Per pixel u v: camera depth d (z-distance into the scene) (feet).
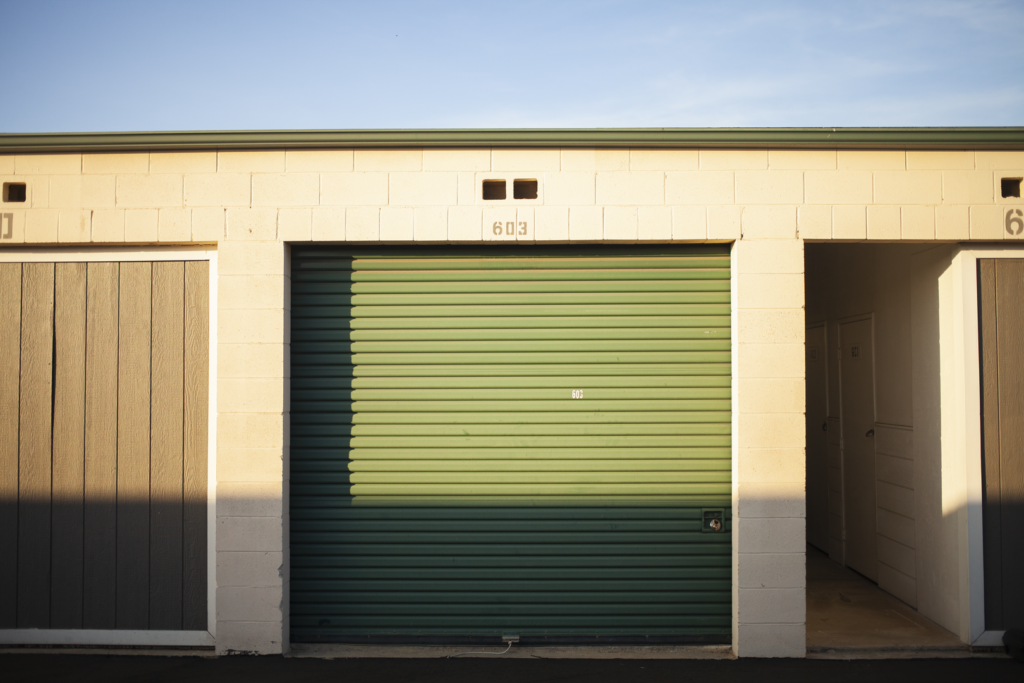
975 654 14.55
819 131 14.51
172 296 15.19
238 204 14.90
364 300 15.43
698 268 15.33
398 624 15.17
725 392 15.21
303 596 15.20
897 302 17.85
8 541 15.06
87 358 15.16
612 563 15.16
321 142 14.76
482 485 15.29
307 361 15.34
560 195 14.87
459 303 15.46
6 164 15.03
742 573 14.44
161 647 14.80
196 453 14.98
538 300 15.42
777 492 14.47
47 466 15.07
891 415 18.24
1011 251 14.97
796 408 14.53
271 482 14.65
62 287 15.23
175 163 14.96
